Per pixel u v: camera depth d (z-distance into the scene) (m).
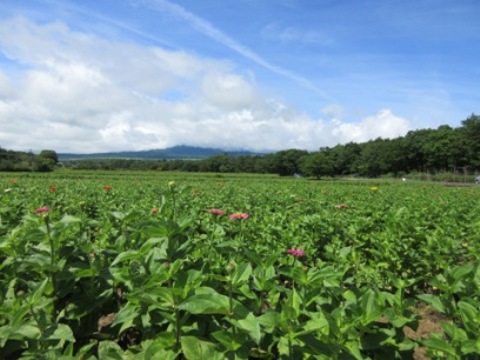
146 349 2.56
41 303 2.89
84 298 3.15
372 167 104.81
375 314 2.58
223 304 2.43
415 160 99.44
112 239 4.45
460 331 2.67
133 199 13.22
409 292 6.76
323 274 2.87
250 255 3.07
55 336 2.69
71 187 19.19
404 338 2.90
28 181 26.08
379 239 7.45
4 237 3.58
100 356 2.70
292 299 2.69
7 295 3.12
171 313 2.60
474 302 2.80
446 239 6.97
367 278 6.22
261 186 28.98
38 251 3.19
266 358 2.66
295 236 7.05
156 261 3.04
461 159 90.06
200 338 2.61
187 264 3.17
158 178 49.81
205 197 13.98
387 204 12.90
